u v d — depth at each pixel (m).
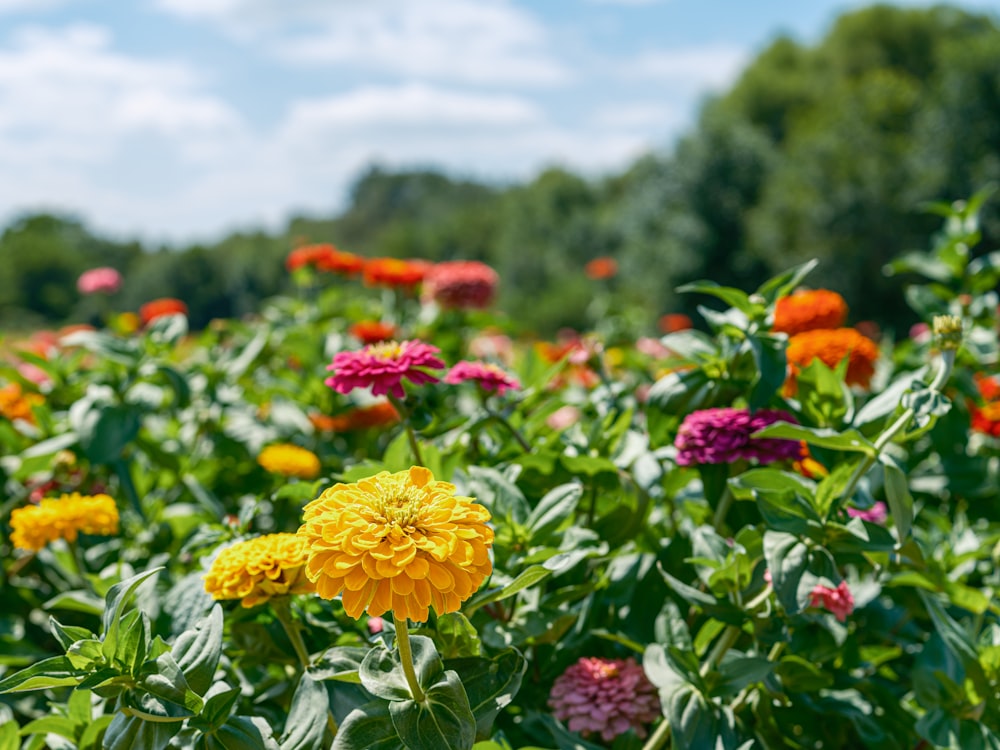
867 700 2.31
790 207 28.00
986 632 2.29
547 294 43.06
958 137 26.52
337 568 1.28
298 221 132.50
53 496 3.30
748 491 2.11
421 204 127.38
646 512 2.41
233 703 1.55
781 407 2.41
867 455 1.92
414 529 1.32
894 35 39.22
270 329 4.68
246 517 2.17
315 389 3.73
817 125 30.89
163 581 2.29
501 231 74.50
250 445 3.61
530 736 2.06
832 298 2.86
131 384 3.41
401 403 2.39
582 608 2.19
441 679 1.53
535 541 1.99
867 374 2.66
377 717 1.52
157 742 1.47
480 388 2.50
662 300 29.75
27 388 3.75
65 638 1.50
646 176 33.59
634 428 3.05
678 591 1.94
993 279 3.54
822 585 1.82
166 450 3.45
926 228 26.34
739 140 31.02
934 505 3.44
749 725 2.12
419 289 5.07
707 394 2.44
